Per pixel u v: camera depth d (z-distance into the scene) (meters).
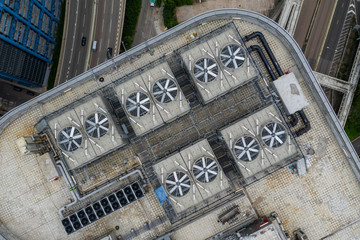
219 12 38.56
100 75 39.97
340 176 39.94
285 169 40.12
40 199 40.12
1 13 48.62
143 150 38.72
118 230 40.16
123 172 39.38
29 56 59.34
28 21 56.28
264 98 38.34
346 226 39.94
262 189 40.34
